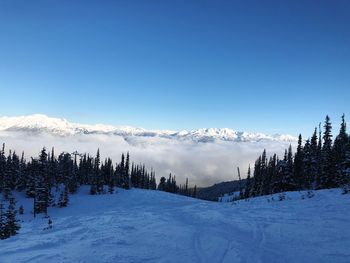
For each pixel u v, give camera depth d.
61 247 17.23
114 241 17.78
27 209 83.19
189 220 25.72
